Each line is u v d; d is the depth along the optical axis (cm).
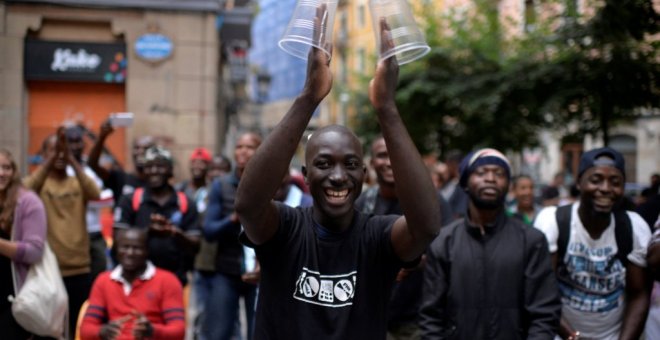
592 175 362
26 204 451
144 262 453
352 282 228
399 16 207
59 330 457
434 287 359
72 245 546
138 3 1148
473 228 356
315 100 209
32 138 1152
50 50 1141
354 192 222
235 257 523
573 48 849
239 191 215
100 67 1155
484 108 1302
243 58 1838
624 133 2578
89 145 1156
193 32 1170
